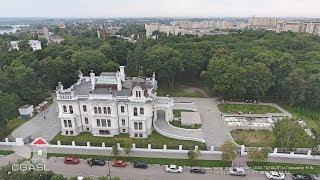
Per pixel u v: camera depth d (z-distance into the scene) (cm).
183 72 13762
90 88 9094
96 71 12938
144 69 13250
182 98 12094
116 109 8500
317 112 10738
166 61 12494
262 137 8644
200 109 10831
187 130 8850
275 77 11525
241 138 8544
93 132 8756
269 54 12662
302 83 10625
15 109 9256
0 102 8744
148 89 8769
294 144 7325
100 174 6800
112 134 8712
